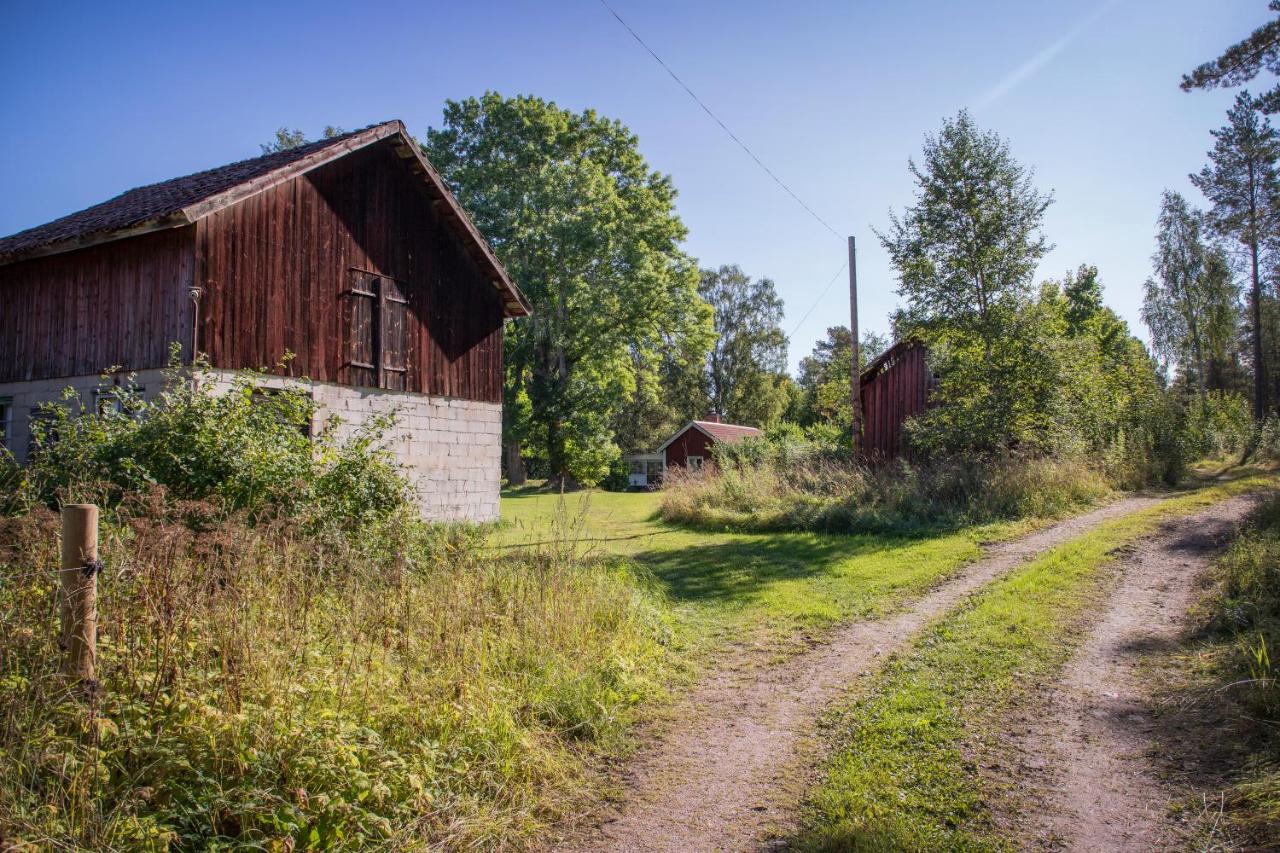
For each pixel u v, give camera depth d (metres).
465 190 35.56
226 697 4.00
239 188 12.15
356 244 14.65
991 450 18.33
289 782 3.59
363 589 5.86
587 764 4.73
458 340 17.05
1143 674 5.96
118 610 4.26
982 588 9.14
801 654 6.97
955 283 18.97
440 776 4.11
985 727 5.06
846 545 12.83
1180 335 48.78
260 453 7.66
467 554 7.82
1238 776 4.13
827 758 4.72
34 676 3.61
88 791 3.21
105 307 12.67
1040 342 18.09
